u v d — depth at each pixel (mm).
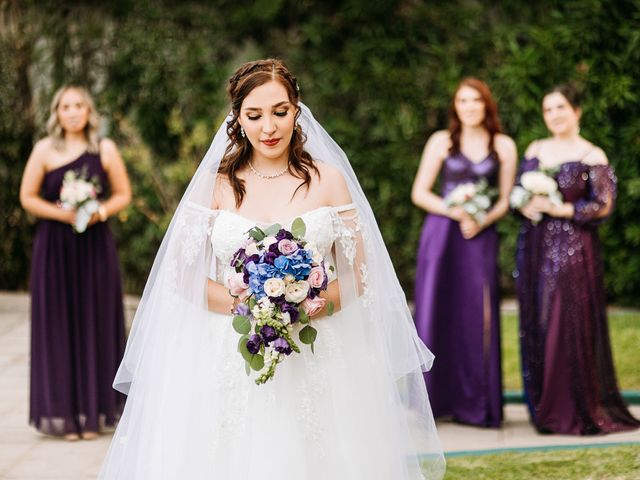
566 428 5875
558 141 6090
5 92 9523
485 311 6137
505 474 4902
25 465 5301
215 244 3779
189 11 9398
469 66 9188
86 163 5996
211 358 3744
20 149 9617
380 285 3996
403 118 9234
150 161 9508
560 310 5883
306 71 9375
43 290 5816
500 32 9102
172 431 3732
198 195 3838
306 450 3645
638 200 8805
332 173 3887
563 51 8844
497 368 6094
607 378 5934
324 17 9320
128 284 9773
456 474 4930
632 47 8656
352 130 9250
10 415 6270
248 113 3672
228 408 3678
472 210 6023
